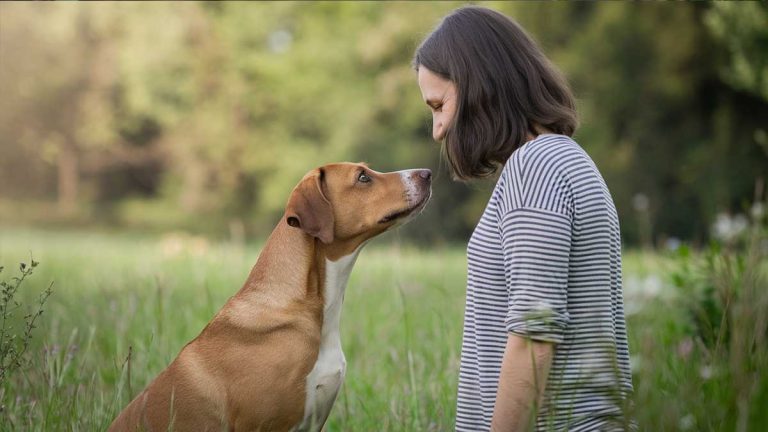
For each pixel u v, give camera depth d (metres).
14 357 3.65
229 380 3.43
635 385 2.95
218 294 7.62
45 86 34.50
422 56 3.29
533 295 2.78
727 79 17.19
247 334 3.50
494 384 3.04
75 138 34.41
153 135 33.62
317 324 3.59
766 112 20.80
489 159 3.15
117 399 3.89
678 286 4.78
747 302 3.14
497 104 3.11
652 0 21.61
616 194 21.11
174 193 32.03
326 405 3.61
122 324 5.43
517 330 2.78
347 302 7.12
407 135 23.97
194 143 28.72
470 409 3.19
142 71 29.56
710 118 21.72
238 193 28.89
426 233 23.09
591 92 21.53
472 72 3.12
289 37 28.67
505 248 2.89
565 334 2.90
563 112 3.10
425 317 6.39
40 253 13.23
